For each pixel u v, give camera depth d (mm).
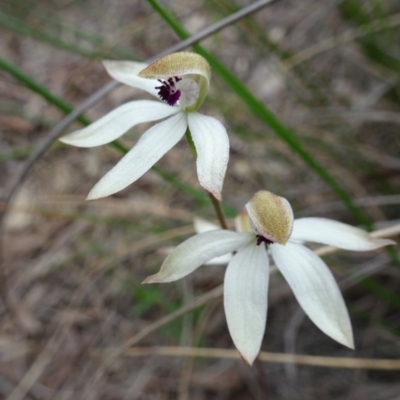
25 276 168
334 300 74
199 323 143
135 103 82
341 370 143
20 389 146
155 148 76
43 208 179
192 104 79
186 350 126
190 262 75
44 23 214
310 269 77
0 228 123
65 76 212
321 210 153
